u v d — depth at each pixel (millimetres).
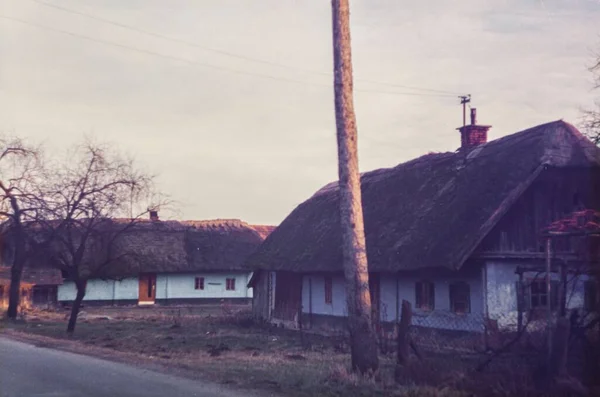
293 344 22156
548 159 21531
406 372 12516
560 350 10781
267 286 35344
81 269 33938
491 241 20859
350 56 13891
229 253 57812
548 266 12922
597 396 10141
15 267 35531
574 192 22109
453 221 21766
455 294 21703
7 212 33156
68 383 13008
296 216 37438
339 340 22547
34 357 17750
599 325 12945
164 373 14422
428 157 29344
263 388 12414
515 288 20891
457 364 12914
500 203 20781
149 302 55062
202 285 56688
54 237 30375
